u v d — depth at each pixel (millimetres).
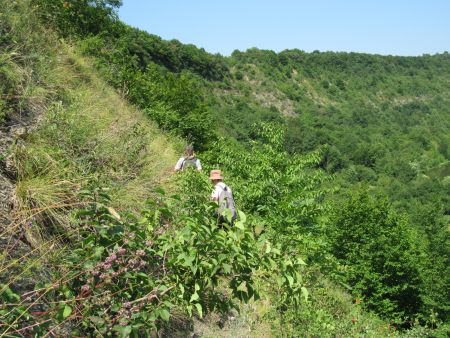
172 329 3809
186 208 4020
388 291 22312
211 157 11602
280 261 3051
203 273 2816
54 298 2664
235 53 193875
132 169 5273
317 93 193250
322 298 6004
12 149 4047
